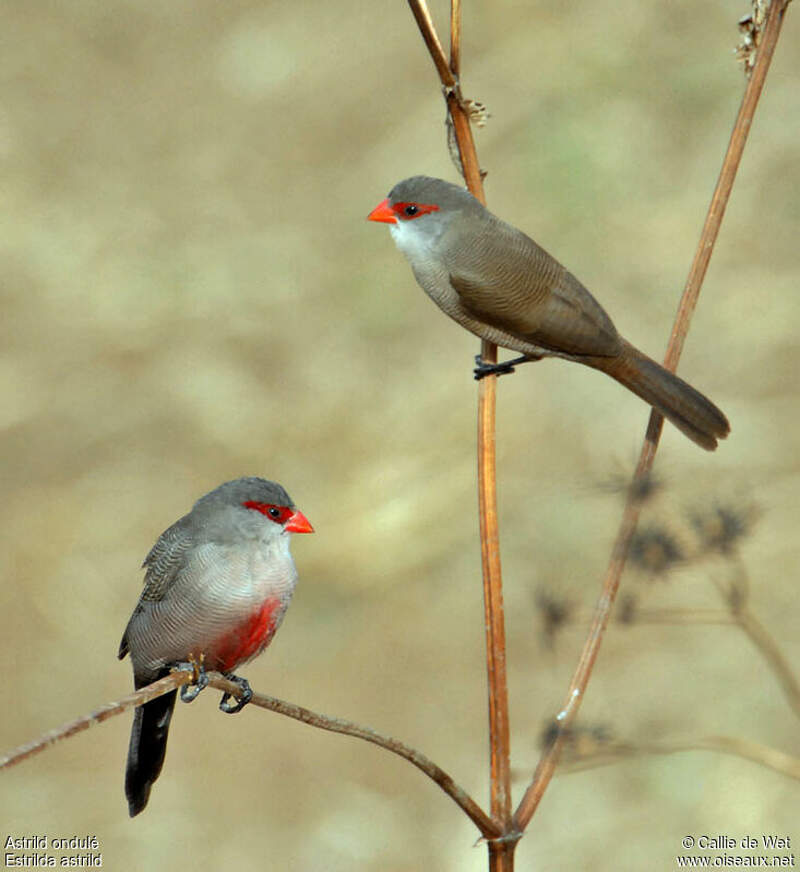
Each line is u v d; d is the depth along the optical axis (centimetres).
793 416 1398
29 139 1873
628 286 1559
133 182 1816
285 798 1219
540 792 554
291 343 1628
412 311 1634
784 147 1633
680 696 1195
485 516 575
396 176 1722
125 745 1296
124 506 1505
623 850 1096
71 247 1731
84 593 1423
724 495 733
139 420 1588
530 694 1245
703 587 911
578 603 578
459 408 1505
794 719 1159
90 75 1970
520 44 1767
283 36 1944
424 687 1298
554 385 1488
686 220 1593
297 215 1747
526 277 795
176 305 1672
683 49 1725
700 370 1480
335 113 1838
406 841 1173
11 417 1586
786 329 1483
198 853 1171
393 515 1412
